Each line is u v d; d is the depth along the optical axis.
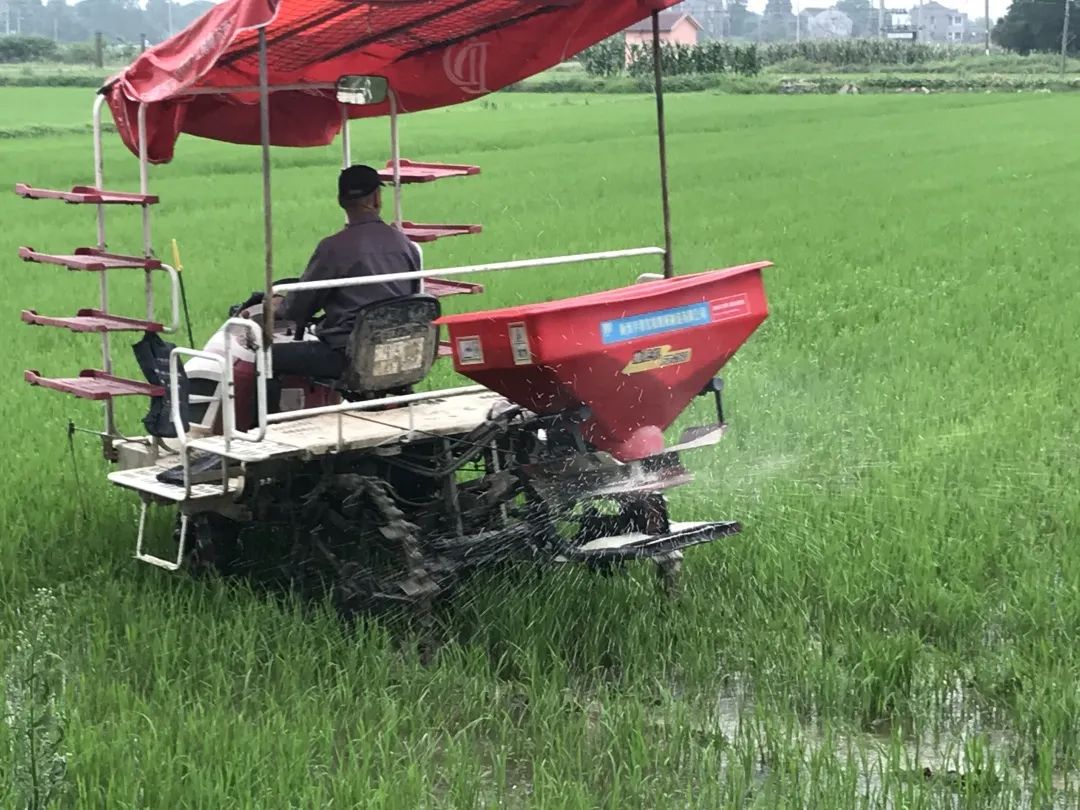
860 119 50.91
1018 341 11.85
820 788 4.88
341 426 6.55
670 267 7.44
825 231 20.08
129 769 4.87
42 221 23.62
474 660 6.04
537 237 19.75
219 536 7.22
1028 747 5.32
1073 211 22.00
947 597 6.41
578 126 48.84
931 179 28.33
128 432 9.67
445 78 8.03
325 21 7.11
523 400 6.36
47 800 4.69
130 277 17.00
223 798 4.68
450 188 28.41
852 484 8.14
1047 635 6.08
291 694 5.65
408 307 6.73
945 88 78.12
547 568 7.08
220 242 20.12
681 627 6.28
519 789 5.12
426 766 5.17
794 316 13.24
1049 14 110.50
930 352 11.52
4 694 5.50
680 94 76.12
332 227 21.77
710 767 4.98
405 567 6.29
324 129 8.48
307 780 4.86
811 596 6.67
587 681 6.09
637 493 6.46
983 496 7.82
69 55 106.94
